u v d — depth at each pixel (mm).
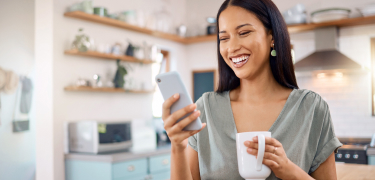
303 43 4488
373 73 4148
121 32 4051
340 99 4309
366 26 4176
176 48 5066
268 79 999
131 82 3975
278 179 886
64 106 3393
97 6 3783
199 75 5211
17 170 3559
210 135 987
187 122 749
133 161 3213
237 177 925
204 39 4867
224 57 956
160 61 4945
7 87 3504
